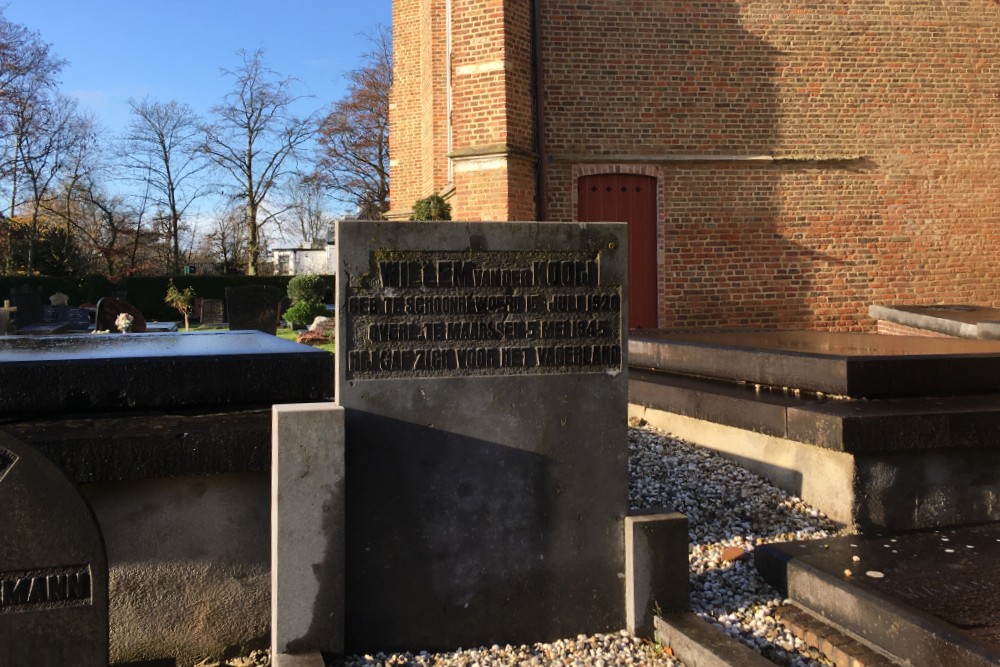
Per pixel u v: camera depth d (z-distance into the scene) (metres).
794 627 3.72
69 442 3.48
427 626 3.64
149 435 3.59
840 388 4.98
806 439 4.75
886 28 12.86
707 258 12.48
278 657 3.31
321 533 3.38
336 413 3.39
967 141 13.12
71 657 2.97
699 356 6.54
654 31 12.27
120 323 14.95
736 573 4.25
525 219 11.61
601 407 3.83
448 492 3.65
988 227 13.19
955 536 4.43
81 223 42.56
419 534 3.62
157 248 44.09
